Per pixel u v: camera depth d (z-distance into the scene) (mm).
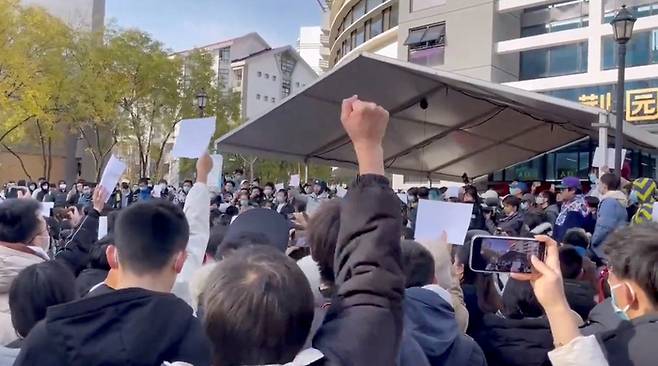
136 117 35375
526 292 3355
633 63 26766
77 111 31703
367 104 1762
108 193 4469
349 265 1688
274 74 93188
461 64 29547
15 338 3062
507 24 29703
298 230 3607
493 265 1988
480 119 15562
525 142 17219
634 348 2176
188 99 36062
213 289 1576
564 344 1819
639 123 25734
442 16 30438
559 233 8516
